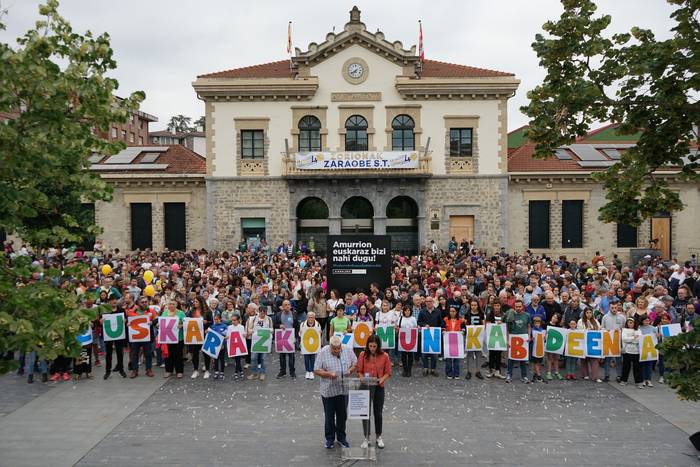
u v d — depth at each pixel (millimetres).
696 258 38281
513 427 12961
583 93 9289
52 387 16109
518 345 16609
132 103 8898
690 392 9617
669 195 9508
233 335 16781
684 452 11523
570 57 9672
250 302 19609
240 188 38125
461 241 38406
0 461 11039
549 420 13438
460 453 11461
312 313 16984
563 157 40781
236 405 14523
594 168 38812
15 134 7484
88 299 8852
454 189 38188
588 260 38969
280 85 37531
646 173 9641
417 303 18125
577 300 17875
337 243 21156
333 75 38000
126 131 80875
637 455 11367
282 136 38062
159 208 39062
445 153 38062
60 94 7949
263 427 12930
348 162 37250
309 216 38688
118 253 33438
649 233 39062
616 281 20172
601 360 19047
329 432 11641
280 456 11289
